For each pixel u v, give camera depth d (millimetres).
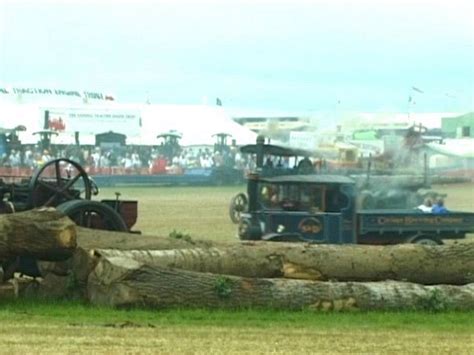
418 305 43188
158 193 154375
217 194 152375
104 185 167375
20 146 164500
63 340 33812
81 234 49125
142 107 188000
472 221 76562
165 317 39844
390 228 75812
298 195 75938
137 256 44781
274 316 40719
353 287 42969
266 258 46219
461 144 147375
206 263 45594
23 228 42719
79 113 176500
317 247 47094
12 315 40438
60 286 45500
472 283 46000
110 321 38781
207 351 31859
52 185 56938
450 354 33062
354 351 32906
